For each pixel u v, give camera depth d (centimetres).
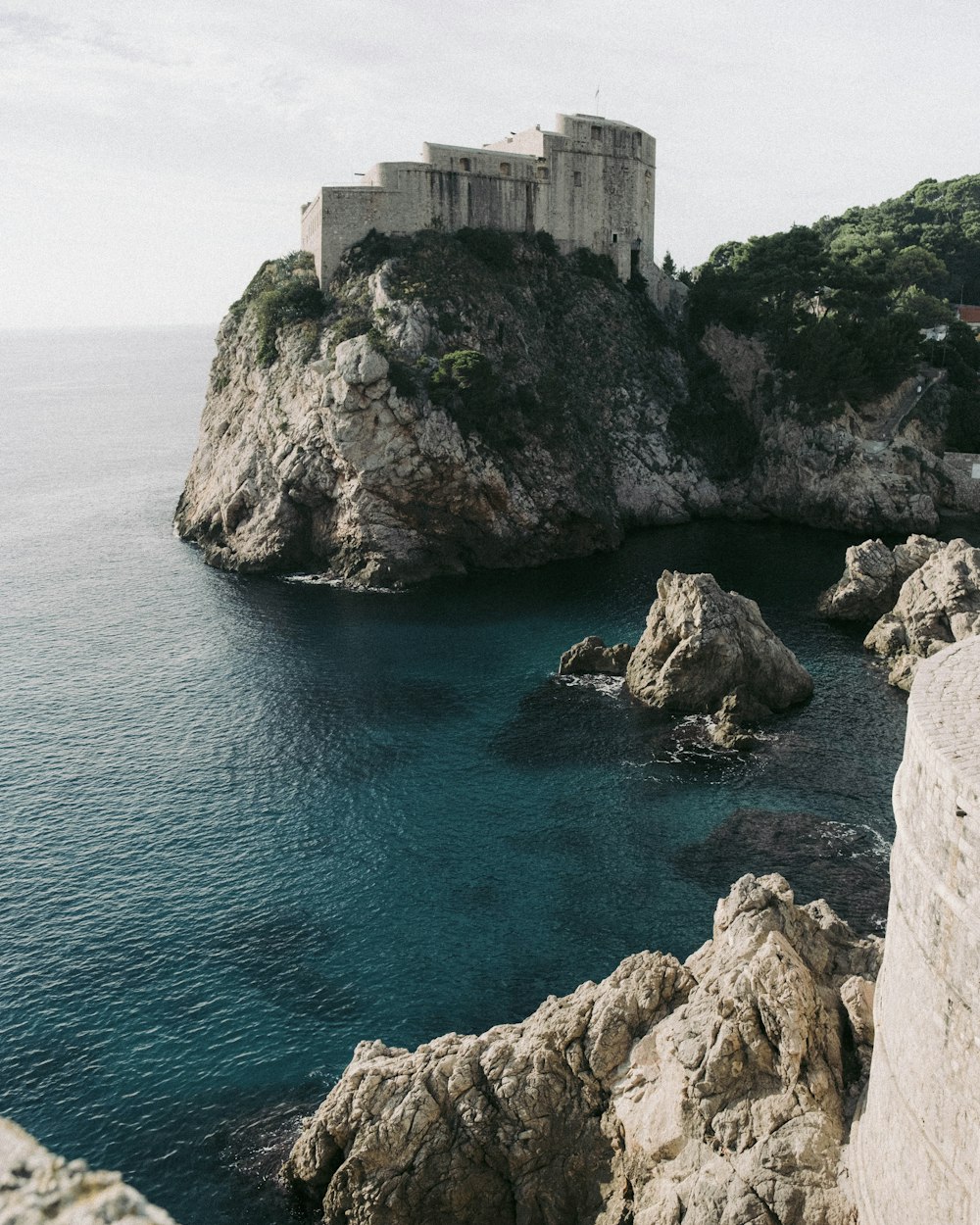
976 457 14125
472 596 10938
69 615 10238
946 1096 2081
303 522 12100
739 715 7450
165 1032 4609
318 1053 4478
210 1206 3772
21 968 5025
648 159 15912
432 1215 3481
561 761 7025
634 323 15188
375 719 7750
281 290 13388
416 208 13538
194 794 6669
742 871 5681
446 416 11606
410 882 5688
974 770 1919
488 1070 3622
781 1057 3125
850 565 9794
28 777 6900
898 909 2317
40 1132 4094
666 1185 3097
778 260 14912
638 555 12531
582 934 5212
